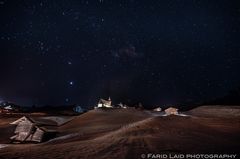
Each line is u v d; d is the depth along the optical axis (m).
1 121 41.50
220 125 24.52
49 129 26.09
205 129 21.12
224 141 14.17
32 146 18.62
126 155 10.79
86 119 41.62
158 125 24.27
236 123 26.28
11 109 77.00
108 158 10.47
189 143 13.41
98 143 15.24
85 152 12.34
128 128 23.12
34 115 56.81
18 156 12.39
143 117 42.38
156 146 12.64
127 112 50.53
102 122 36.25
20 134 25.50
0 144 23.48
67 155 11.84
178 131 19.69
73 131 29.03
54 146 15.99
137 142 14.34
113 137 17.94
